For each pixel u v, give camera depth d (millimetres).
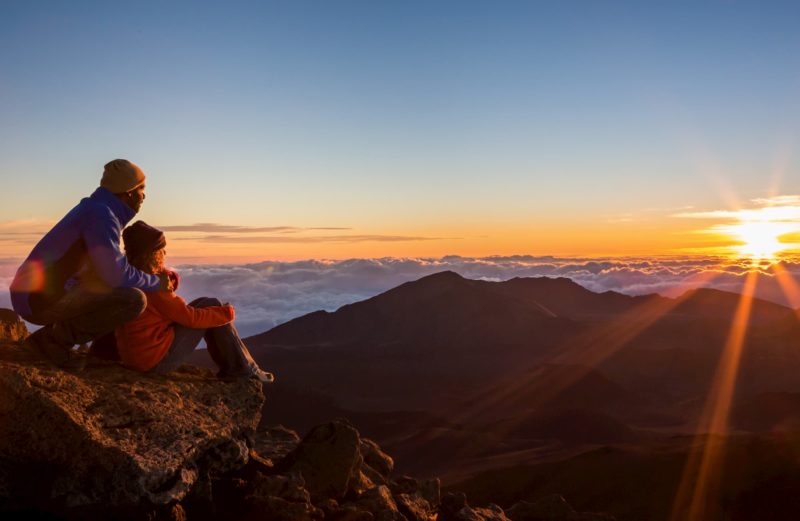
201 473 7070
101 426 6422
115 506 6164
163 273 7285
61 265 6469
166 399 7070
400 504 9297
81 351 7855
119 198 6734
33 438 6207
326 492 8781
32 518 6160
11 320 8438
